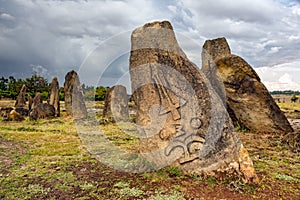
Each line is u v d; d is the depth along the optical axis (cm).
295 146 762
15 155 652
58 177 495
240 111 1066
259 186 450
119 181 473
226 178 459
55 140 858
